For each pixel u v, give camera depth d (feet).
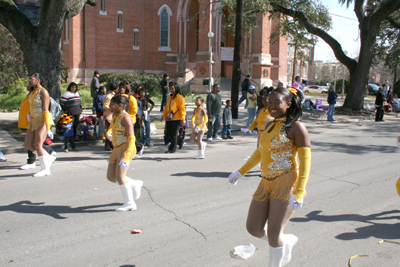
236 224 15.85
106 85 75.05
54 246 13.52
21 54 72.84
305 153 9.86
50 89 35.91
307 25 66.64
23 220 15.93
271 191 10.47
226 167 26.32
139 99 32.32
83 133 34.24
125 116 16.39
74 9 36.32
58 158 28.40
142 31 103.96
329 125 52.85
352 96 67.21
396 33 76.43
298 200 9.66
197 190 20.67
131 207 17.26
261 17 95.66
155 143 36.04
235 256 12.35
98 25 97.45
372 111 68.03
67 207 17.61
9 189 20.26
